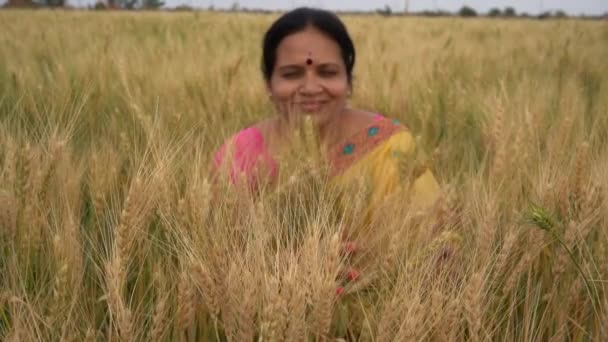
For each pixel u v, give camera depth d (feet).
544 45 40.70
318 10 8.61
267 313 5.00
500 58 32.09
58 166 8.58
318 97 8.50
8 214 7.41
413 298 5.75
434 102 16.70
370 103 18.22
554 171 8.41
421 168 8.22
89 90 15.51
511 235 6.79
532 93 17.63
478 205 7.84
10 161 8.11
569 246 6.93
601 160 8.98
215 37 43.57
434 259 6.52
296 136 8.00
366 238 7.19
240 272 5.98
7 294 6.53
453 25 72.69
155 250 7.45
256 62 28.27
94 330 6.20
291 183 7.33
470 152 12.21
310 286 5.65
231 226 6.72
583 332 6.68
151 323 6.60
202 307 6.48
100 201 8.29
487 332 6.16
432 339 5.87
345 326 6.48
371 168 8.20
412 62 26.45
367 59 25.82
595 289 6.46
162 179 7.23
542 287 7.48
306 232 6.47
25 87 16.24
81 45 34.30
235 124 14.85
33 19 60.03
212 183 7.34
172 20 70.08
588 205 7.42
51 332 6.06
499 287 7.04
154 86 18.51
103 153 9.81
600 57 31.60
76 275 6.86
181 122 10.64
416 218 7.08
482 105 16.67
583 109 14.57
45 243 7.53
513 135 11.18
